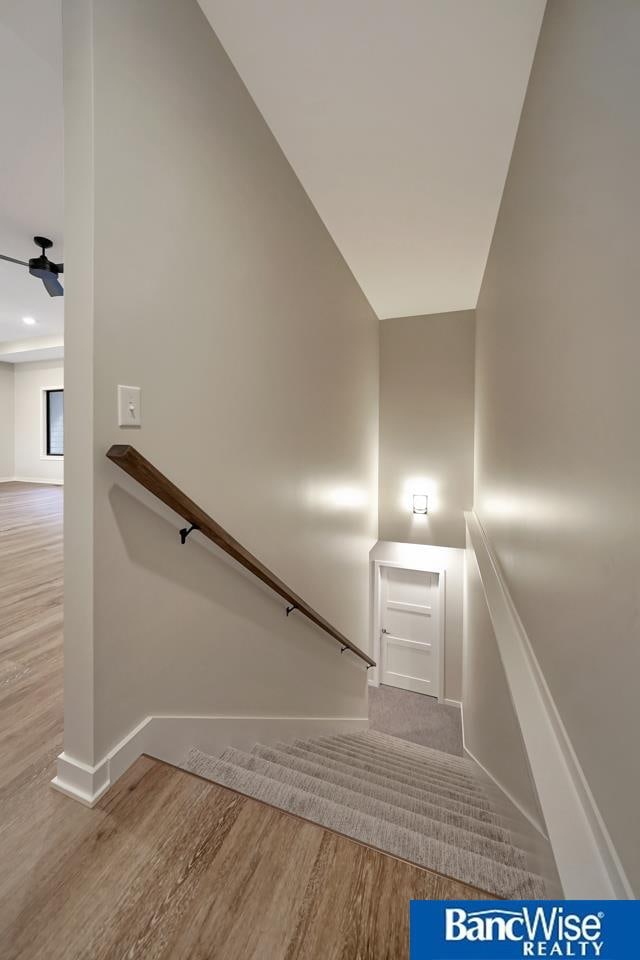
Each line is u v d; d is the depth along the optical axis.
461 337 4.48
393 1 1.40
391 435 4.80
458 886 0.91
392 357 4.77
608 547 0.83
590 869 0.82
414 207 2.54
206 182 1.44
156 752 1.26
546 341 1.34
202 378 1.43
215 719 1.56
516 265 1.91
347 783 1.69
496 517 2.51
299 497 2.35
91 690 1.06
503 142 2.01
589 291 0.95
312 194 2.41
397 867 0.95
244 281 1.70
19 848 0.96
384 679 5.33
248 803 1.09
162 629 1.29
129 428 1.12
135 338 1.13
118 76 1.05
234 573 1.66
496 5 1.40
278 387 2.04
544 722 1.25
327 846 0.99
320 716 2.73
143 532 1.20
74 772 1.09
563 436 1.14
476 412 4.09
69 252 1.02
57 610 2.28
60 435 6.95
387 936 0.81
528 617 1.56
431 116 1.86
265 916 0.84
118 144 1.05
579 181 1.02
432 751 3.49
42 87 1.67
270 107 1.81
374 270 3.45
